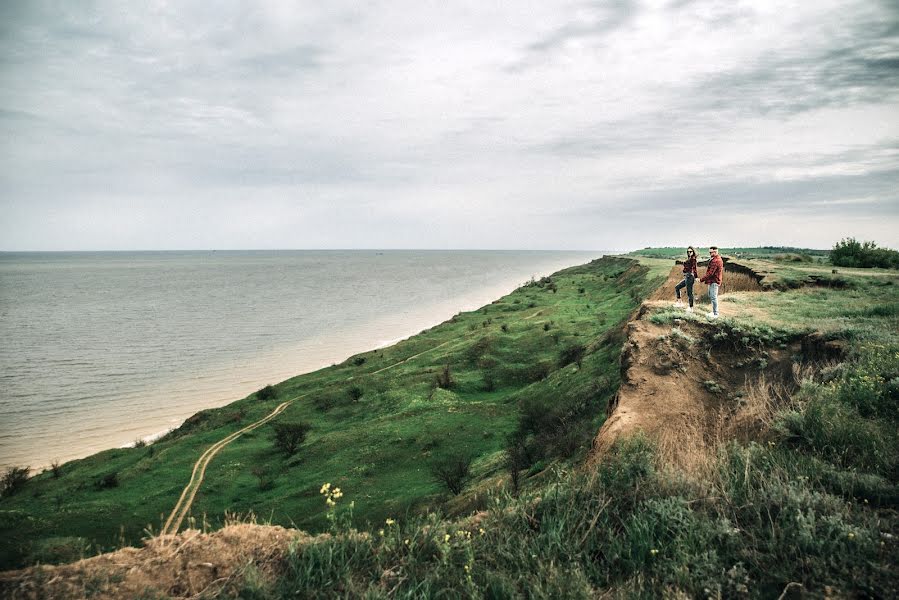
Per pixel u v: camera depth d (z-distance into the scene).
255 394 53.72
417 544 5.89
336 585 5.13
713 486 6.25
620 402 12.91
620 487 6.61
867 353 11.31
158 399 55.19
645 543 5.29
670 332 15.26
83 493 31.98
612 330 41.56
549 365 48.69
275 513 27.02
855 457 7.02
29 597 4.56
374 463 32.22
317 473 32.41
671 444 9.01
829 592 4.34
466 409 39.91
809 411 8.49
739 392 12.43
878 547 4.79
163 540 5.59
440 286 184.38
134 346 82.69
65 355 76.62
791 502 5.66
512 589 4.80
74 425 47.47
